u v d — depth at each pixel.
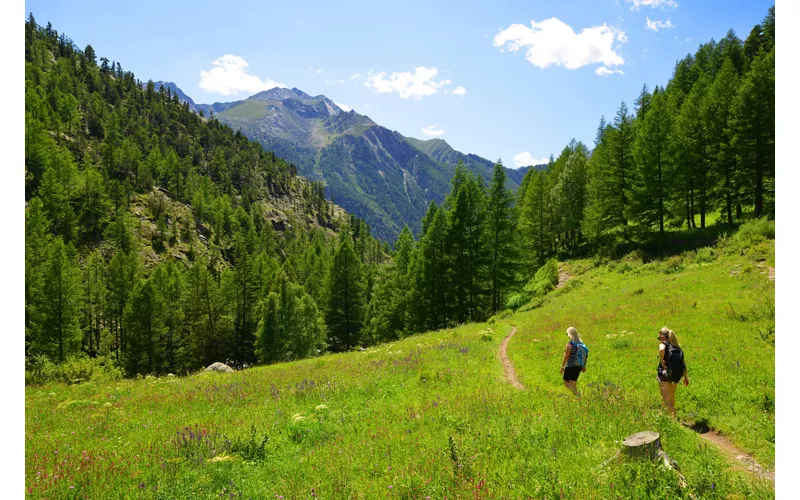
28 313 51.22
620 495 5.48
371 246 183.50
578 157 69.31
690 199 51.47
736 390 10.21
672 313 20.95
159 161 174.88
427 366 16.56
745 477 6.44
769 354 12.73
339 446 8.37
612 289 36.38
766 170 44.16
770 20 84.50
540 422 8.56
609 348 16.67
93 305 78.06
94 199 118.88
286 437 9.44
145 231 130.62
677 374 9.54
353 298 66.19
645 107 78.75
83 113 180.25
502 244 46.66
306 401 13.32
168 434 10.53
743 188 47.72
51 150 123.00
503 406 10.03
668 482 5.64
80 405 15.59
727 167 47.22
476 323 35.56
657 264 40.00
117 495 6.95
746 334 15.18
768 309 17.14
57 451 9.38
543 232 69.50
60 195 106.25
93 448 9.77
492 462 6.86
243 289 76.06
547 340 20.52
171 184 168.12
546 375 14.06
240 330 75.94
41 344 49.22
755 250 31.14
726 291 23.53
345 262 65.88
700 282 27.50
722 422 8.75
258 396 14.79
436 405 10.81
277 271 91.75
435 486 6.04
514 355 18.58
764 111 43.50
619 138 55.25
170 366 65.62
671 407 9.61
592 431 7.95
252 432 9.38
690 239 46.06
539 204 69.50
